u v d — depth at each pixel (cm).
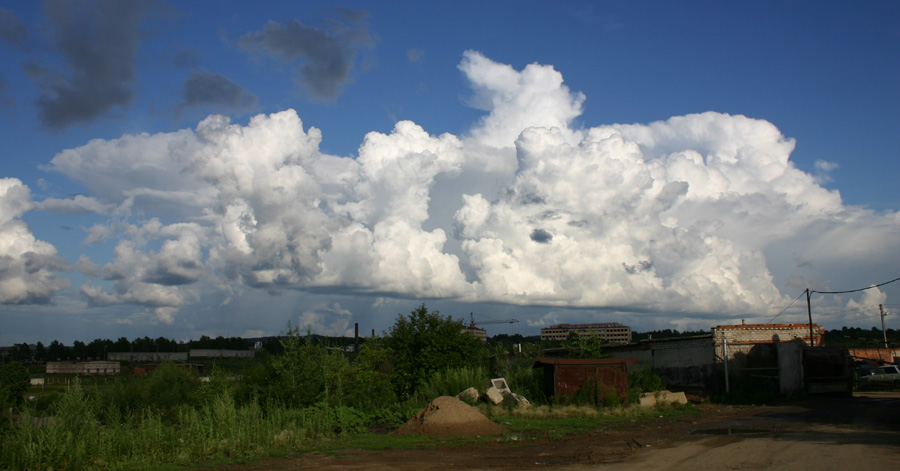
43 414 1959
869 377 4091
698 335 3369
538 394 3127
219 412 1925
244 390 2911
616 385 2841
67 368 7344
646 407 2738
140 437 1653
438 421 2031
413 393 3466
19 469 1388
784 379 3081
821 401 2834
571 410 2600
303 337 2958
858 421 1980
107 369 7550
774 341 3362
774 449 1450
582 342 4297
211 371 3253
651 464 1334
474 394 2919
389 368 3616
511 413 2578
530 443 1784
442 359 3531
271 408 2489
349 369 3006
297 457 1603
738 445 1549
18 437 1482
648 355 3759
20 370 3238
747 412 2494
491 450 1667
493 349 4575
